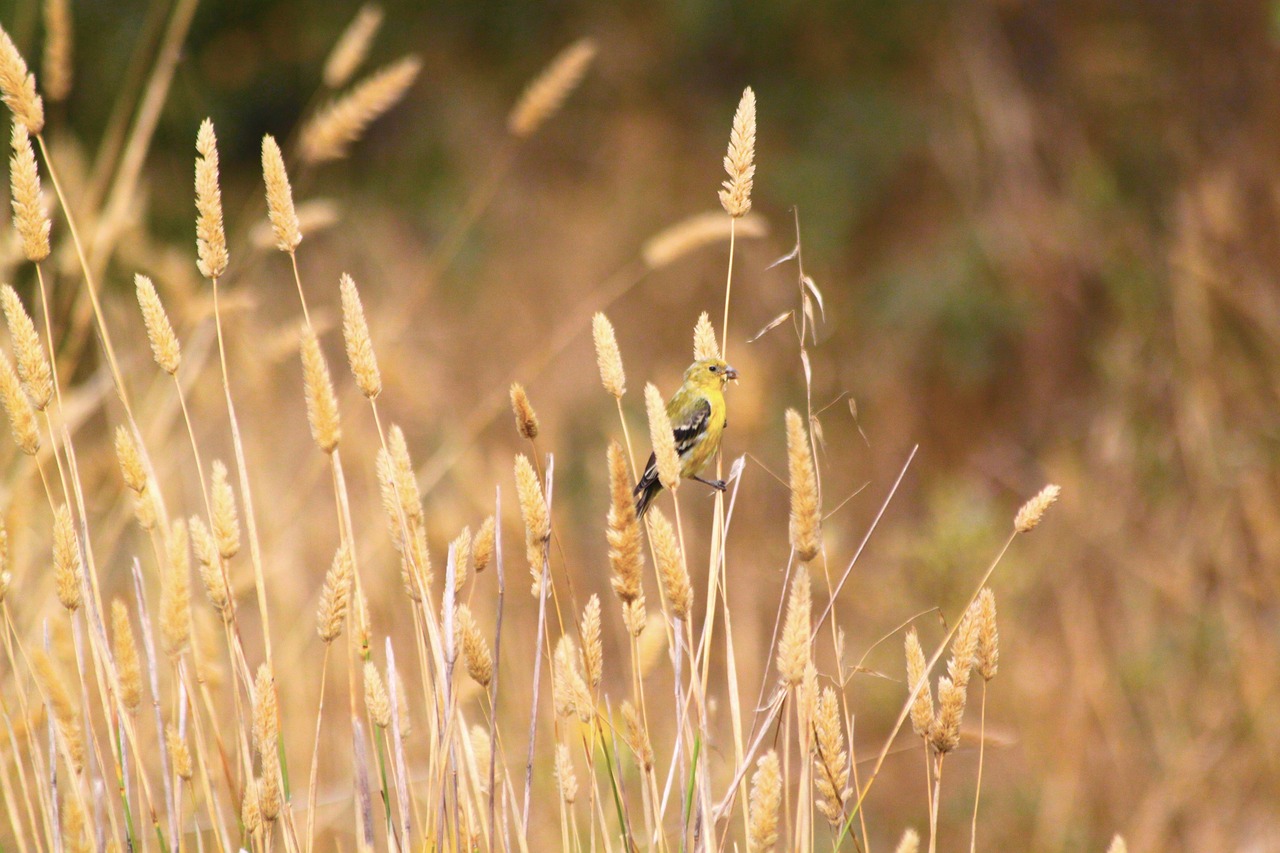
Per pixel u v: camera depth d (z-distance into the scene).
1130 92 21.33
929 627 12.38
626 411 19.11
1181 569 13.12
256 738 5.05
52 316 10.48
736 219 5.61
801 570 4.93
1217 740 11.48
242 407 12.02
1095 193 20.25
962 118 22.84
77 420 8.91
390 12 26.56
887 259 23.11
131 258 10.66
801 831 4.96
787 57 25.53
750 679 10.80
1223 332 15.40
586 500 16.67
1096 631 12.66
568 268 23.14
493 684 5.11
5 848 6.27
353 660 5.38
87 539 5.32
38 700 6.42
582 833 8.26
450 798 5.21
